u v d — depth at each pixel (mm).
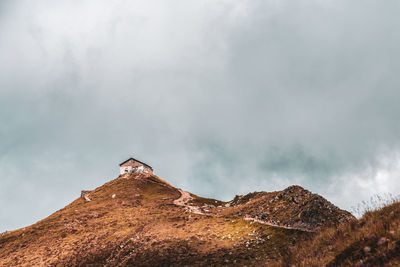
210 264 35688
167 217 73000
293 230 40750
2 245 66250
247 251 37719
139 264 40688
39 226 76188
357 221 14797
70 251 55438
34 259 54719
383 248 10617
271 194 68500
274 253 34469
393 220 11875
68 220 79812
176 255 41219
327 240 15281
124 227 66688
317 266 12656
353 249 12000
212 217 65000
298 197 51000
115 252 50031
